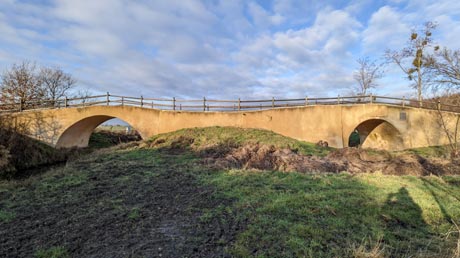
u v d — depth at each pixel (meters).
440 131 16.31
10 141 13.95
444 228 4.61
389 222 4.80
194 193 6.69
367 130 19.33
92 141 21.97
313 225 4.54
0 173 11.83
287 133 17.09
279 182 7.45
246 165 10.55
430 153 14.28
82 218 5.28
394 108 16.23
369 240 4.05
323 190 6.56
